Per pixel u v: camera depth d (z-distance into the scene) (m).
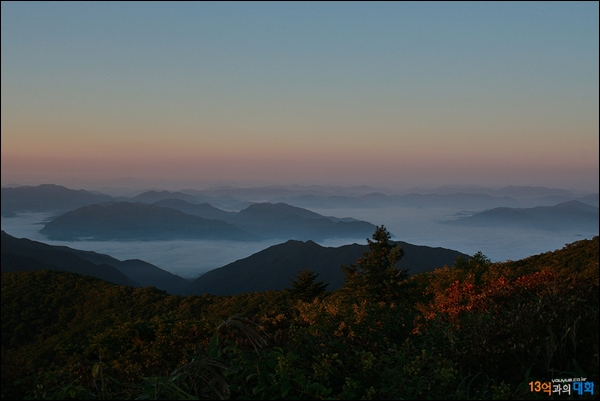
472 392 3.97
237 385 3.77
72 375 4.41
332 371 3.90
